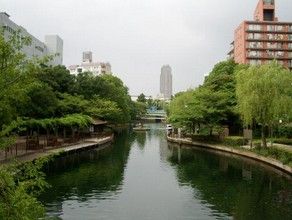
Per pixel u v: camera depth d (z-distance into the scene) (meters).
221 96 70.25
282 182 37.69
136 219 25.55
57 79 74.19
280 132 66.06
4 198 11.82
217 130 74.06
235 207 28.69
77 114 66.25
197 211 27.66
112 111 82.88
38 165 13.93
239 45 125.44
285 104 47.25
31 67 13.49
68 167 46.06
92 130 79.56
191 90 93.44
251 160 52.25
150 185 36.41
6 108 13.42
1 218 11.41
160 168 46.47
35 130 64.44
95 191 33.44
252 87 48.94
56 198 30.61
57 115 66.88
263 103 48.81
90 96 84.62
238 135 74.75
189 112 71.75
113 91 96.69
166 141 85.00
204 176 41.12
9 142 13.09
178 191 33.97
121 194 32.50
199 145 71.38
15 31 14.23
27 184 12.82
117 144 77.25
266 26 119.69
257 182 37.75
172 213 27.08
